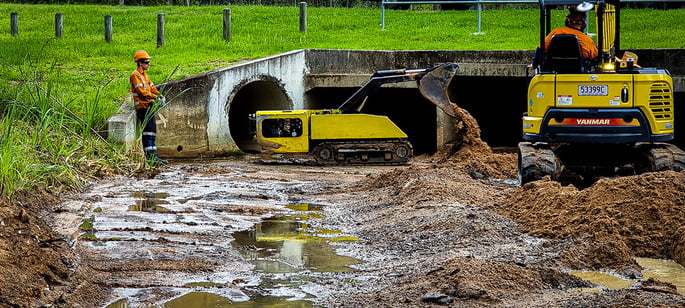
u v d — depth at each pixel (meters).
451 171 14.51
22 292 6.84
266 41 26.53
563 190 10.77
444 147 20.16
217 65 22.42
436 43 26.06
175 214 11.31
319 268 8.47
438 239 9.55
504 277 7.47
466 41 26.31
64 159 14.05
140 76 17.41
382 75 18.69
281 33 28.17
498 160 16.31
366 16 31.38
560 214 9.91
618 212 9.41
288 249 9.40
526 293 7.22
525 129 12.95
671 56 20.78
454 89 23.69
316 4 41.25
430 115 25.22
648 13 29.30
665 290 7.19
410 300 6.96
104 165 15.20
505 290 7.23
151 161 16.58
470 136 17.97
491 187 13.45
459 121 18.08
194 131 20.53
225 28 27.03
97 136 16.47
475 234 9.53
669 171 10.15
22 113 15.93
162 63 23.09
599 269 8.23
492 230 9.64
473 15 31.11
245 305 7.04
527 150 12.83
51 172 12.73
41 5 34.91
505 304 6.81
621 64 12.87
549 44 12.78
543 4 12.76
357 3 41.47
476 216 10.27
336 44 26.09
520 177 13.12
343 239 10.05
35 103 16.39
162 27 25.98
